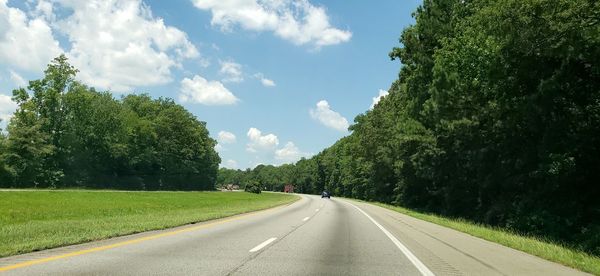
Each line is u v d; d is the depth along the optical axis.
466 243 15.75
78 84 92.69
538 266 10.93
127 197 56.75
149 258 10.52
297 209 41.78
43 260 9.88
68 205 37.12
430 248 14.20
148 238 14.61
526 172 35.03
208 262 10.20
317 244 14.52
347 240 16.12
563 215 30.39
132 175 111.88
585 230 27.28
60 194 52.72
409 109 49.06
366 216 32.97
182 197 65.12
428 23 44.25
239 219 25.23
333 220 27.41
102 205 38.59
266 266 9.94
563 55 22.98
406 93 51.50
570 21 20.53
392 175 82.25
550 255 12.51
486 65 28.02
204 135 149.00
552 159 29.27
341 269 9.97
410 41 45.97
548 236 28.38
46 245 11.84
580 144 28.53
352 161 121.88
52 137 86.62
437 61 34.78
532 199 33.06
